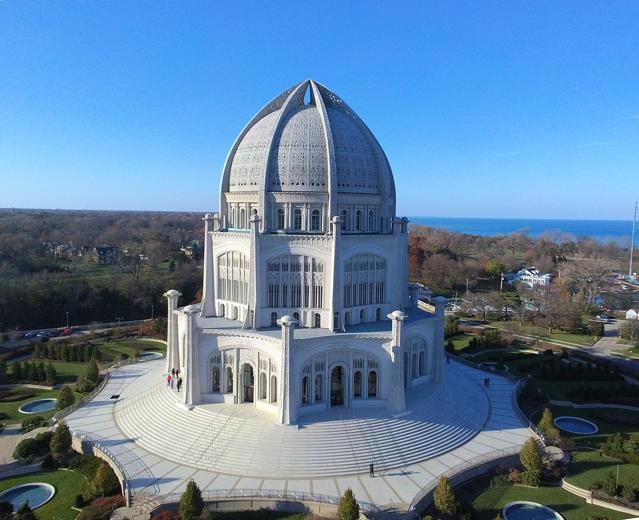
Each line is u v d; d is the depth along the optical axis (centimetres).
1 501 6019
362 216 9100
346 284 8569
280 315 8481
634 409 9306
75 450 7562
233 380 8081
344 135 9006
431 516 5781
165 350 12644
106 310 16375
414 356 8819
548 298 16412
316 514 6031
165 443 7312
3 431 8138
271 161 8638
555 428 7812
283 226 8688
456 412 8312
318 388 7931
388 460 6969
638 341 13625
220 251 9169
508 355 12475
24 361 11825
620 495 6300
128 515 5772
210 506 6038
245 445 7000
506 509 6184
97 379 9956
